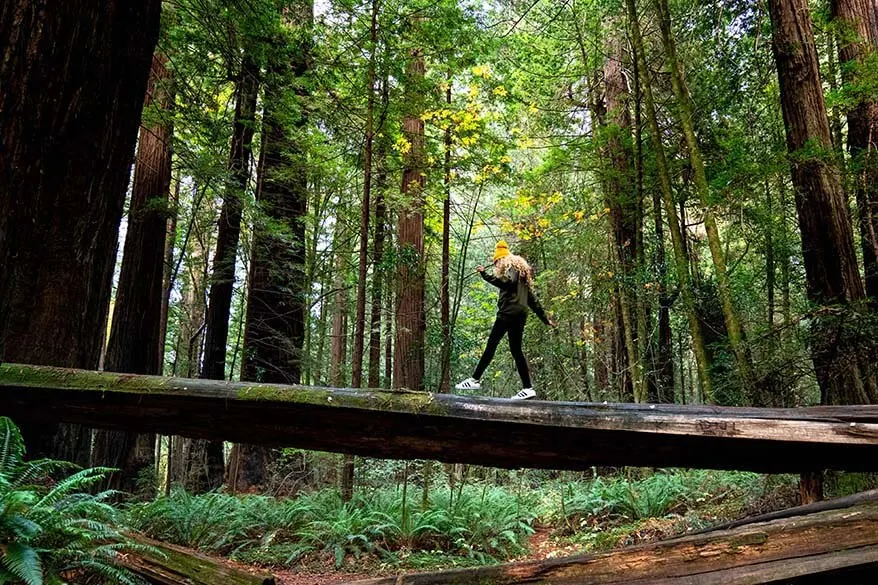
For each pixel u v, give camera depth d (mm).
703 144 10461
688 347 11844
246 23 7496
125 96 5066
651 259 10219
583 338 13023
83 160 4656
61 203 4516
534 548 6770
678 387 14438
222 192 9266
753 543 2207
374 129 8484
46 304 4379
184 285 15914
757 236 8766
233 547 5984
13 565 2141
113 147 4934
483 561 5969
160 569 2922
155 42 5449
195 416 3049
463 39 7949
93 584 2836
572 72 13445
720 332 8789
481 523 6656
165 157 10266
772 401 5457
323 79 8328
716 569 2193
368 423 2846
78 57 4602
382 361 15633
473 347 10625
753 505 5875
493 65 10203
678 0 10164
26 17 4312
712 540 2258
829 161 6262
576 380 12531
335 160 11000
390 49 7781
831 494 4695
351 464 7355
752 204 7621
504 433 2770
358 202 13109
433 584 2420
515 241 15102
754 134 9461
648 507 7203
